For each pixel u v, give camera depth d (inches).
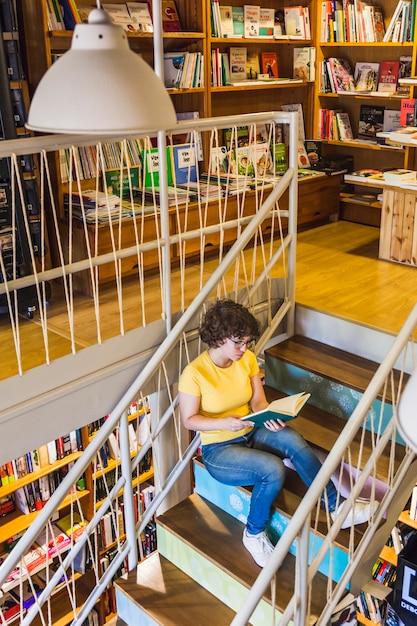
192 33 153.9
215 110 179.9
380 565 156.4
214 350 98.1
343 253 170.1
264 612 95.0
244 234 115.0
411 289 142.6
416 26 164.9
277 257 125.3
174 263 156.3
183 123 103.6
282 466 96.0
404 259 159.9
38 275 93.0
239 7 173.2
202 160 171.5
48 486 156.9
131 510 109.0
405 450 107.3
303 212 187.6
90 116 54.7
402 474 99.5
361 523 97.3
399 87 180.5
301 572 81.4
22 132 124.2
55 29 132.4
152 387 113.7
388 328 121.4
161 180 103.1
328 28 185.8
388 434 93.0
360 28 178.4
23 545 90.5
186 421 98.0
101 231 138.0
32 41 132.2
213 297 130.4
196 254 161.0
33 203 122.1
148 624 104.0
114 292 138.3
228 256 113.4
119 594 108.8
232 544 103.9
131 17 149.7
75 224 139.9
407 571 131.7
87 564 164.9
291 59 195.6
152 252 149.2
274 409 89.8
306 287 144.6
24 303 121.4
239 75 178.4
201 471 113.7
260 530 98.1
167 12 158.4
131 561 111.7
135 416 173.3
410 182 154.3
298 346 131.1
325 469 81.9
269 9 179.6
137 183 159.3
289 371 125.5
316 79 193.0
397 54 184.4
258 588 76.8
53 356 105.5
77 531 162.9
